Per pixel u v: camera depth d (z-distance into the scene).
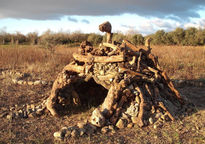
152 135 4.15
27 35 31.69
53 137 4.17
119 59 4.95
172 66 11.32
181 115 5.18
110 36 5.82
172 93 5.98
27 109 5.55
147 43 5.88
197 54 14.82
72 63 5.86
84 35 32.50
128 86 4.94
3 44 28.22
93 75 5.30
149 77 5.36
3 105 6.17
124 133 4.26
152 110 4.85
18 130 4.53
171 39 26.84
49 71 11.20
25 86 8.30
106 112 4.68
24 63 12.65
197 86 8.25
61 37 28.91
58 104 5.64
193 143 3.88
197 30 27.03
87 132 4.21
